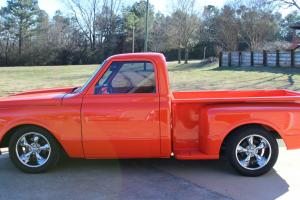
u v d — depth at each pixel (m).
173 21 57.22
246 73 27.44
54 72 38.47
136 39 78.44
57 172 6.20
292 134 5.82
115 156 5.98
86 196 5.26
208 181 5.75
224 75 26.25
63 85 22.28
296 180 5.75
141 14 77.75
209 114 5.78
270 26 59.03
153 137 5.85
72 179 5.90
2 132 5.98
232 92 7.44
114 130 5.86
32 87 21.17
